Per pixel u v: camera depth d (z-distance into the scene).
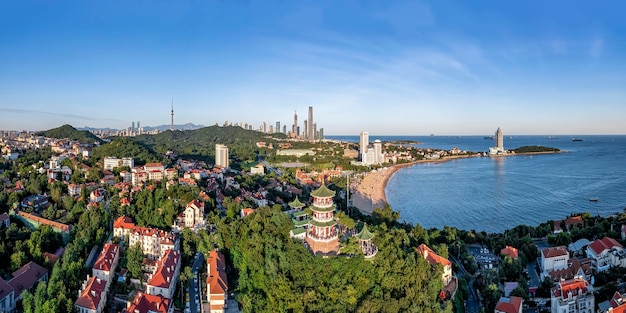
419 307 137.12
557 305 152.50
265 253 159.75
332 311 131.00
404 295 144.12
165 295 150.38
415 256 167.62
